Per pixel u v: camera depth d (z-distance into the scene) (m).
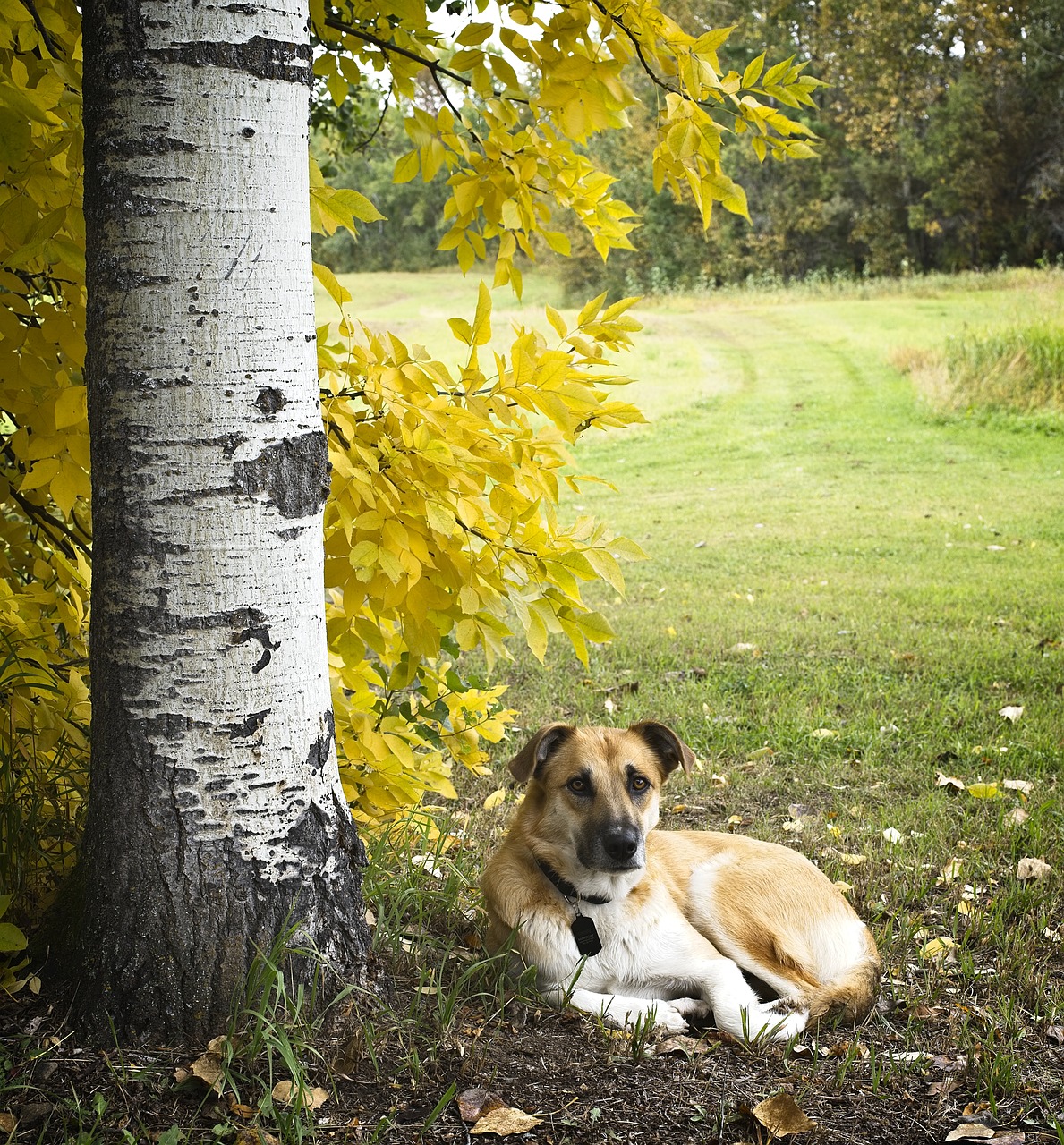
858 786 5.65
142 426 2.77
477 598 3.25
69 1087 2.66
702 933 3.99
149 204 2.73
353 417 3.27
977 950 3.96
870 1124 2.79
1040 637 8.08
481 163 4.07
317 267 3.31
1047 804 5.02
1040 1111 2.86
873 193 44.88
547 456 3.54
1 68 3.05
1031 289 32.81
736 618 9.09
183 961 2.83
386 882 3.92
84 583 3.94
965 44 41.69
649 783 3.87
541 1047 3.18
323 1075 2.79
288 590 2.92
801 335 29.03
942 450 17.91
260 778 2.89
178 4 2.71
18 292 3.38
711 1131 2.74
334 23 3.94
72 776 3.82
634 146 41.66
